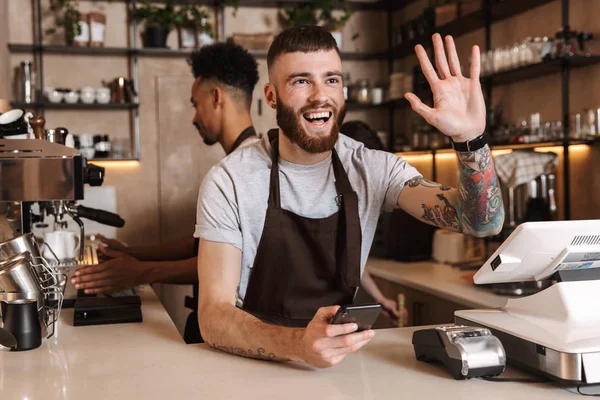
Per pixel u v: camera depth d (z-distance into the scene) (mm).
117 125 4715
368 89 4895
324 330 1125
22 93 4320
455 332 1179
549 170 3105
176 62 4805
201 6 4805
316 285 1573
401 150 4516
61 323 1756
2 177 1669
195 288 2551
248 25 4938
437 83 1238
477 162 1240
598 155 2986
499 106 3787
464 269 3338
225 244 1486
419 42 4473
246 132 2357
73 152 1688
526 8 3496
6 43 4262
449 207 1408
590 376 1049
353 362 1267
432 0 4195
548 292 1221
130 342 1499
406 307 3154
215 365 1269
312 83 1423
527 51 3178
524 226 1159
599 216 2984
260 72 4848
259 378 1174
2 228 1780
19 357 1377
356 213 1577
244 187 1533
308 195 1577
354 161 1643
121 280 2084
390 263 3656
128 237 4734
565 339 1104
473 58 1245
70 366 1294
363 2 5094
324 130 1437
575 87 3137
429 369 1213
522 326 1212
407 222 3738
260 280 1572
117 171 4727
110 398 1082
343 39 5195
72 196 1690
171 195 4801
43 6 4535
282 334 1224
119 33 4691
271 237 1551
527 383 1130
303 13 4805
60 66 4590
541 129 3102
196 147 4836
